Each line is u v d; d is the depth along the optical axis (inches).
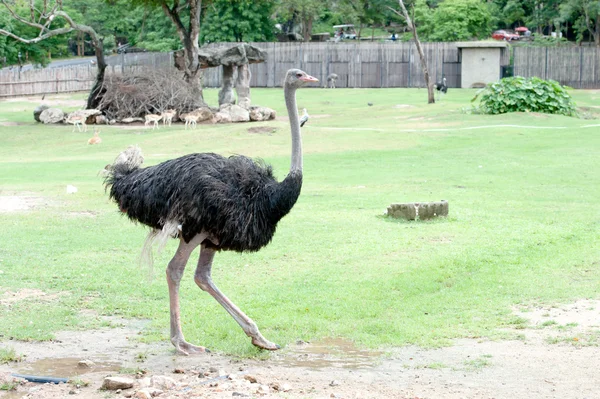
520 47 2041.1
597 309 296.8
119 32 3002.0
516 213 498.9
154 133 1096.2
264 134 946.1
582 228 448.1
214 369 234.4
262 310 301.0
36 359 248.4
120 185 258.5
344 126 1085.8
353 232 441.4
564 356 244.1
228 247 250.7
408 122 1099.9
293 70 259.4
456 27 2433.6
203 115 1229.1
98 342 267.0
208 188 243.0
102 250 401.1
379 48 2106.3
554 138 895.1
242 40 2393.0
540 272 353.7
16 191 595.2
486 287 331.3
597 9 2273.6
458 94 1759.4
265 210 252.1
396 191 596.7
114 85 1283.2
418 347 258.7
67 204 535.5
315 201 549.6
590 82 2015.3
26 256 384.8
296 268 365.1
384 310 302.2
